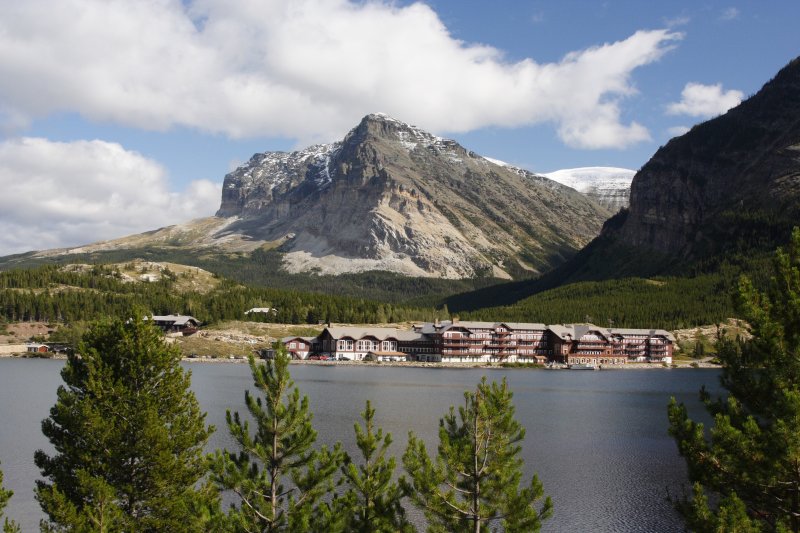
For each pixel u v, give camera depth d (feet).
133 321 156.97
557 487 253.24
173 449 149.69
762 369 105.09
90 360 148.87
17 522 201.26
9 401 448.24
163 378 155.74
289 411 131.13
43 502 134.51
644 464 292.40
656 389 636.07
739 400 108.58
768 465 94.53
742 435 96.89
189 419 158.10
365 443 124.36
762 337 103.91
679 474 274.36
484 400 124.26
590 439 350.64
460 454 120.67
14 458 280.31
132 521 139.33
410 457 123.24
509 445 126.31
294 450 129.39
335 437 323.98
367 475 123.13
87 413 139.95
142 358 152.87
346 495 124.06
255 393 506.07
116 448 141.90
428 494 119.34
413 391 556.92
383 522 117.29
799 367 99.81
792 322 105.09
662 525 209.97
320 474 129.29
